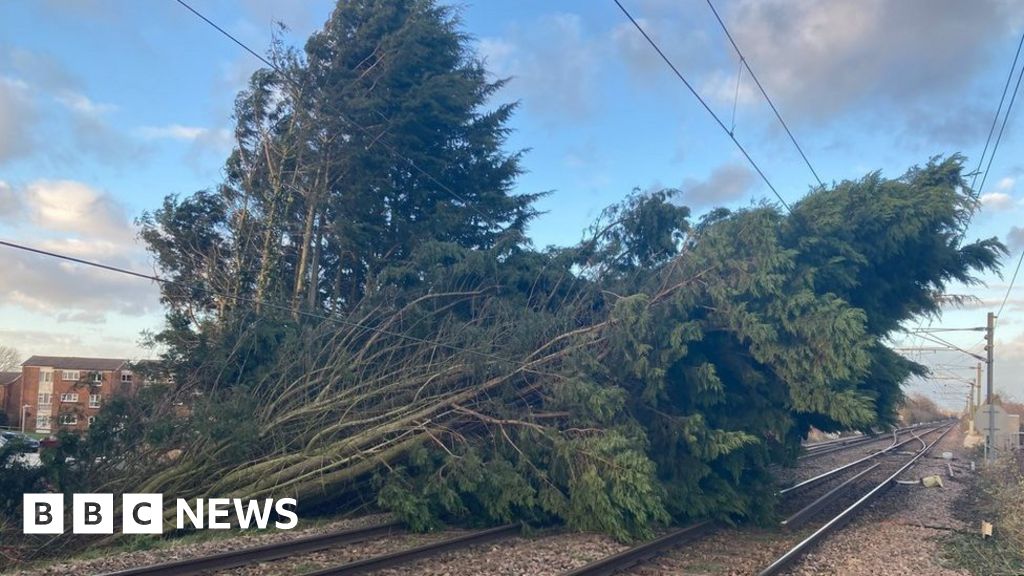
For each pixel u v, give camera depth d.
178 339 16.81
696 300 15.84
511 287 18.61
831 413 15.15
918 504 20.33
